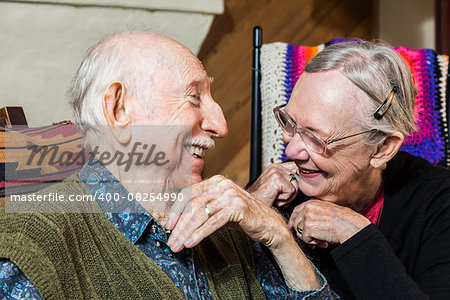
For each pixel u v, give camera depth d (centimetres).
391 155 120
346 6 326
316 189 122
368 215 133
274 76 172
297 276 111
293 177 134
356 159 117
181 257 100
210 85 107
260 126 175
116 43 96
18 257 81
